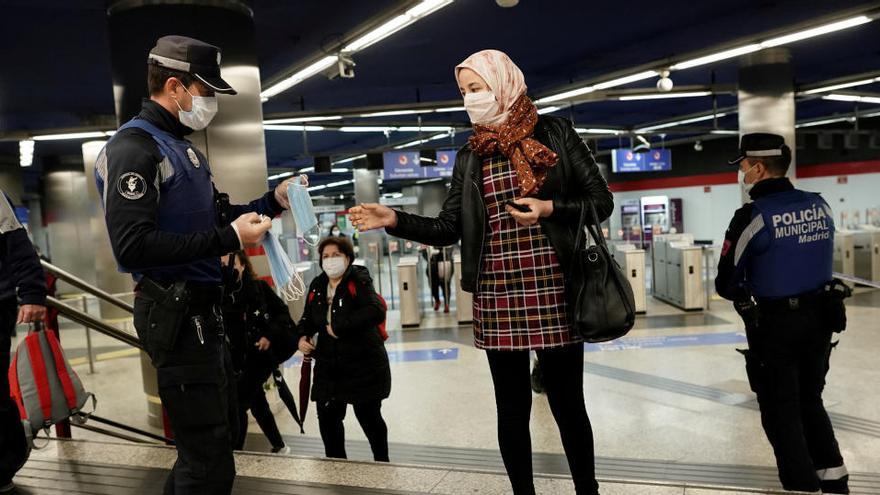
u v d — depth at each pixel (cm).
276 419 578
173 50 175
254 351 403
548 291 191
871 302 965
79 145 1706
